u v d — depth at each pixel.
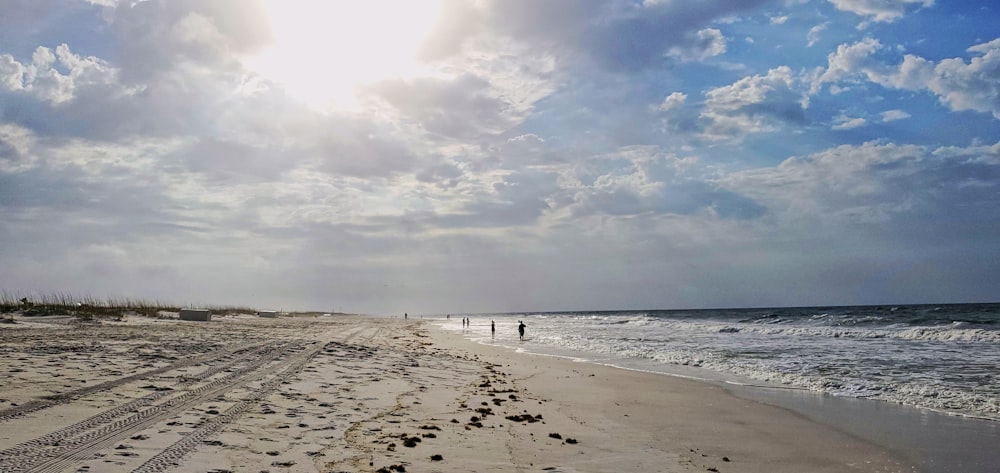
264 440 8.51
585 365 25.03
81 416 8.95
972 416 13.09
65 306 40.38
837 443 10.85
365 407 11.62
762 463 9.45
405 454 8.50
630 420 12.82
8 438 7.63
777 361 24.56
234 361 16.09
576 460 9.02
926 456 9.95
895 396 15.76
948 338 35.31
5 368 12.34
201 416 9.52
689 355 28.50
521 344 39.75
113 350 16.58
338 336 32.47
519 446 9.60
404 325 71.69
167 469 6.87
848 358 24.59
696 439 11.07
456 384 16.42
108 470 6.67
